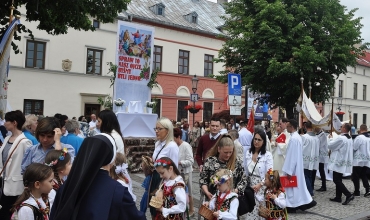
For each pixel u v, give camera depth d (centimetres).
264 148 554
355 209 877
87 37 2477
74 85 2428
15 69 2194
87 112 2512
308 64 1616
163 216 426
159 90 2953
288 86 1738
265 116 2178
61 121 594
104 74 2564
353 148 1051
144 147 1275
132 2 3058
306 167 965
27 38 2239
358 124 4500
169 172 439
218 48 3331
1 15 1009
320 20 1739
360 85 4534
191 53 3158
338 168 945
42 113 2302
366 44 1850
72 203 200
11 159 477
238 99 972
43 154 442
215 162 487
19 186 473
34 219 319
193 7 3566
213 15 3634
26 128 567
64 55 2386
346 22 1739
